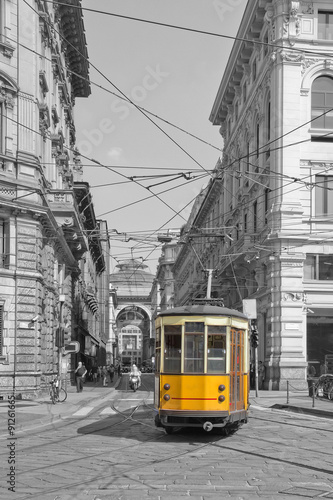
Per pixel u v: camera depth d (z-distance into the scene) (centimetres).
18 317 2459
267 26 3406
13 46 2528
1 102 2472
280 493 781
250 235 3488
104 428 1571
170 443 1266
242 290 4028
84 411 2102
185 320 1337
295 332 3125
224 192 4750
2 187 2425
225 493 781
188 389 1305
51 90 3184
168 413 1308
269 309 3225
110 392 3397
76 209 3422
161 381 1329
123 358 17075
